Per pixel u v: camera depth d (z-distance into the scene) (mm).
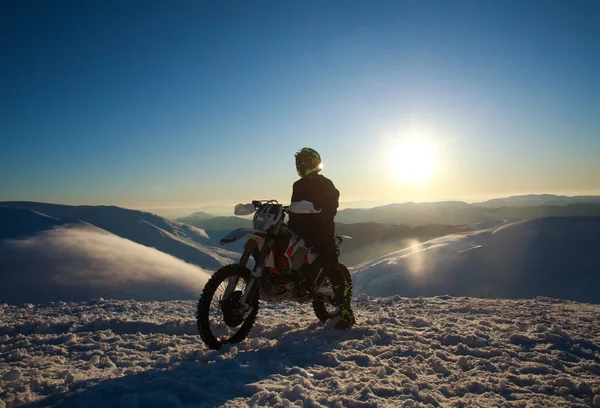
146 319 5801
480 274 37500
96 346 4430
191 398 2924
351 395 3016
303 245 4637
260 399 2895
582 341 4309
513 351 4016
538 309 6547
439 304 7027
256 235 4281
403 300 7680
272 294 4500
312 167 4742
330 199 4711
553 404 2906
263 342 4441
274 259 4473
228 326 4410
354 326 5051
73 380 3268
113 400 2818
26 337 4809
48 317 6273
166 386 3096
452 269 40000
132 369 3639
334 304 5027
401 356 3932
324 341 4430
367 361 3779
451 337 4410
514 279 35531
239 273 4340
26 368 3740
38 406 2799
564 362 3771
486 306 6676
